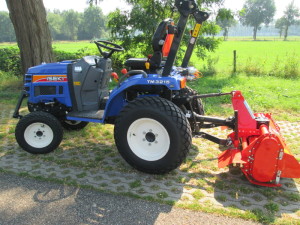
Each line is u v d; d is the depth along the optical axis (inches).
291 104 254.7
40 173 142.9
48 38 327.9
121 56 509.4
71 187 130.0
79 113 165.9
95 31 3476.9
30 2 306.0
